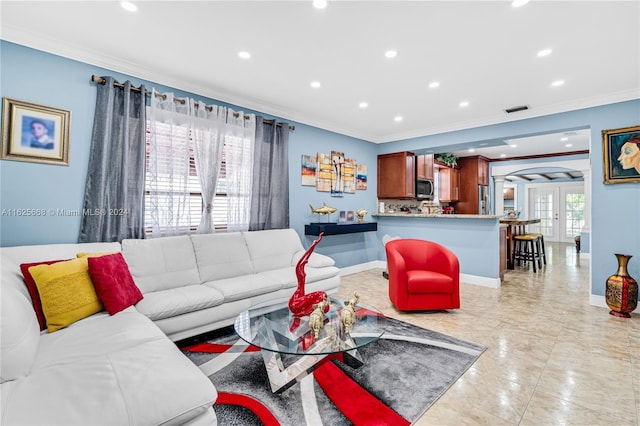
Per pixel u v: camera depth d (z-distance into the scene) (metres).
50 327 1.71
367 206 5.63
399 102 3.78
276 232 3.76
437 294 3.14
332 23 2.19
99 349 1.47
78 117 2.61
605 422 1.58
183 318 2.33
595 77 3.02
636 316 3.14
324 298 2.26
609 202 3.44
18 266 1.93
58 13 2.10
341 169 5.09
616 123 3.41
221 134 3.40
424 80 3.14
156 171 2.96
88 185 2.63
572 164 6.73
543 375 2.02
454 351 2.35
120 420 1.02
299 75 3.05
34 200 2.42
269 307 2.41
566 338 2.60
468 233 4.60
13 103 2.32
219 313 2.53
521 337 2.62
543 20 2.12
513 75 3.00
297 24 2.20
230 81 3.19
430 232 5.04
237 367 2.12
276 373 1.93
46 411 1.01
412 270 3.50
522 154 7.04
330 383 1.92
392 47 2.50
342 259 5.06
